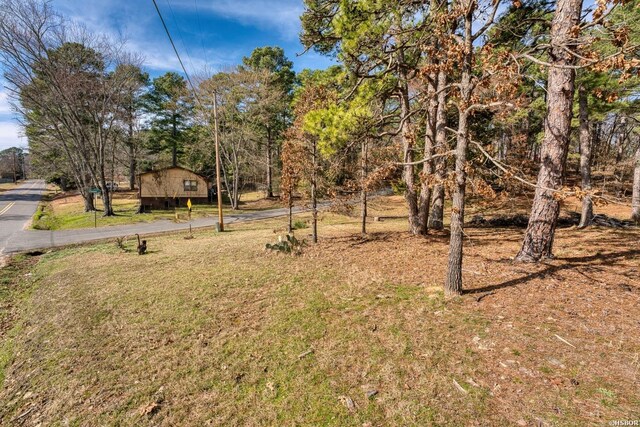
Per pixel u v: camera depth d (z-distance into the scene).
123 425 3.05
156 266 8.62
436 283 5.90
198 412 3.12
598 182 22.80
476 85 4.48
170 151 39.34
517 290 5.10
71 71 20.52
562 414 2.57
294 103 10.50
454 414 2.72
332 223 16.28
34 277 8.51
